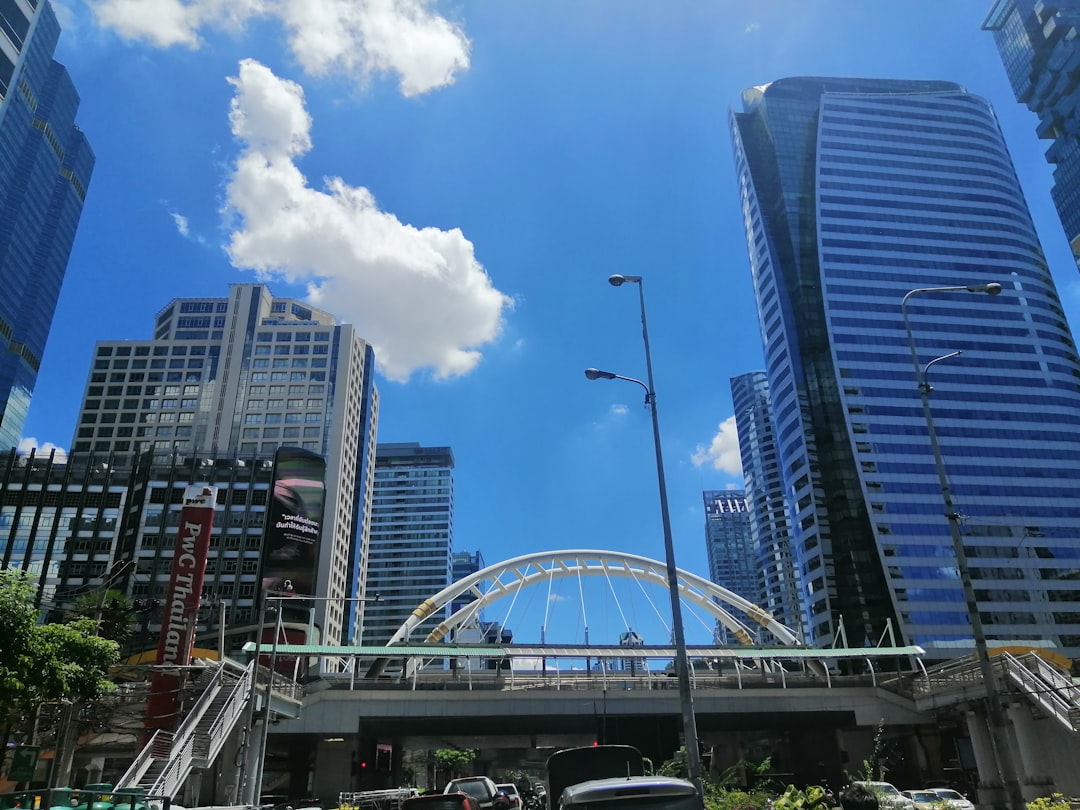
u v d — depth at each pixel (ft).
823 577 492.95
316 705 191.01
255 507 447.01
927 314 551.59
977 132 623.36
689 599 336.49
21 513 442.50
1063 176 566.77
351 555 596.70
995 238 583.99
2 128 497.87
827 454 518.37
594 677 213.46
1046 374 544.62
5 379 576.61
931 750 211.20
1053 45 570.87
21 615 90.43
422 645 220.02
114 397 576.20
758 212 606.14
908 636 462.19
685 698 73.05
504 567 321.93
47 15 547.49
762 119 630.33
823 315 548.72
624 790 36.01
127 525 442.09
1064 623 472.85
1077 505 507.30
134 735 180.24
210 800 159.33
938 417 520.83
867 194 585.63
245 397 572.51
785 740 242.78
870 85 635.66
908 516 493.36
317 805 154.71
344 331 597.11
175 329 598.75
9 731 113.80
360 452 634.84
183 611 168.96
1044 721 150.20
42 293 625.82
